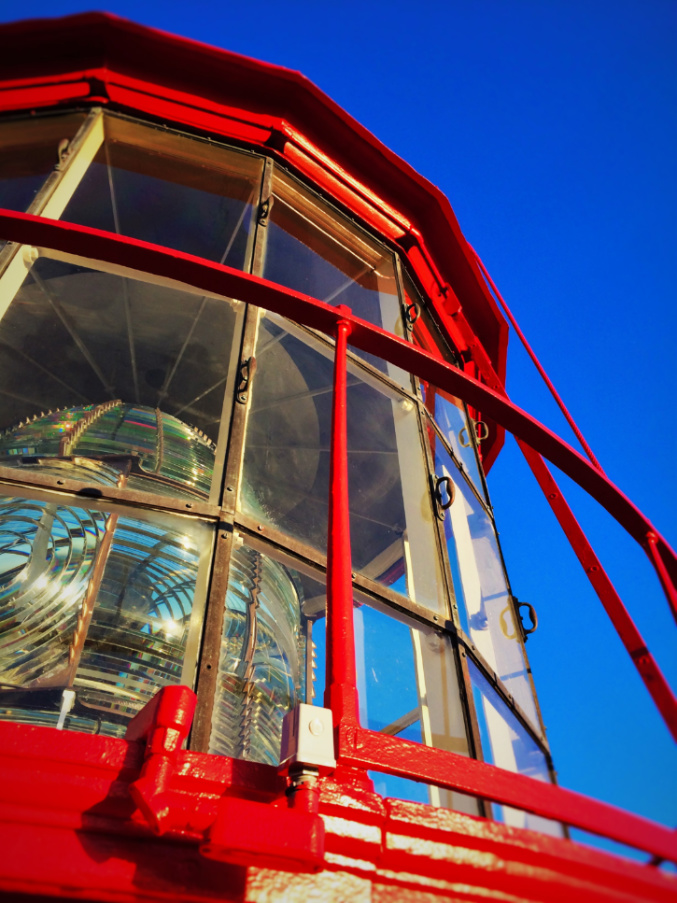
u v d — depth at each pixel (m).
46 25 4.65
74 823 1.54
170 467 3.84
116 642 3.03
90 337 4.16
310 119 5.15
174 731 1.61
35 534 3.27
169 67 4.88
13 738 1.61
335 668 1.77
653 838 1.62
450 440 5.13
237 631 2.99
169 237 4.71
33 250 3.86
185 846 1.59
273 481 3.59
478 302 6.03
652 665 2.19
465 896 1.71
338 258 5.14
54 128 4.61
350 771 1.76
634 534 2.69
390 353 2.59
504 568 4.60
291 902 1.58
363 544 3.95
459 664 3.36
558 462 2.74
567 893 1.72
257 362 3.87
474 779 1.66
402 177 5.42
